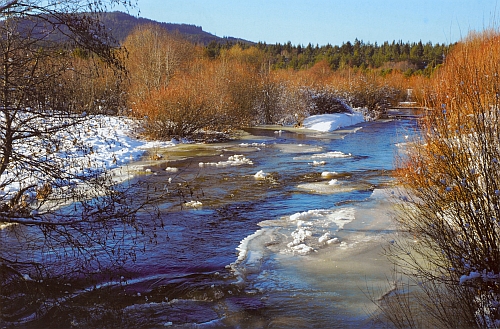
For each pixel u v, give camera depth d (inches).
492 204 236.5
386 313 237.1
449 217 251.3
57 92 259.9
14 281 271.6
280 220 406.3
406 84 2370.8
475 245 233.5
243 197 482.3
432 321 222.1
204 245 344.2
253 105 1416.1
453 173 248.5
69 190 282.0
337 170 628.1
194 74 1359.5
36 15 247.9
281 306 253.0
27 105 247.3
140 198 459.2
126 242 346.3
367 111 1689.2
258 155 768.9
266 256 324.5
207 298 263.1
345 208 436.1
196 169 633.6
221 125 1061.1
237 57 2608.3
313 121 1334.9
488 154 233.6
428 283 261.3
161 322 236.8
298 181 558.9
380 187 519.2
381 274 286.8
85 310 247.8
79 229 284.8
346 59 3900.1
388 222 385.1
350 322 232.5
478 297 224.1
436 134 271.7
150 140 922.1
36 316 240.1
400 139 957.8
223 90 1182.9
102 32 263.7
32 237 342.0
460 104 257.6
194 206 445.4
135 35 1539.1
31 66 255.3
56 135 272.5
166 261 313.7
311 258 318.0
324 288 272.7
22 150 266.5
